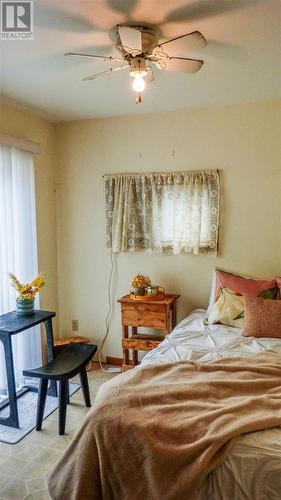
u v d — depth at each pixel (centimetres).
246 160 313
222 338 251
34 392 302
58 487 153
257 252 316
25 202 315
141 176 337
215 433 136
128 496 139
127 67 209
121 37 165
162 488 132
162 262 342
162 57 191
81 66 229
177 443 138
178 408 152
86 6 164
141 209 341
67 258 374
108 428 147
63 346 321
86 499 145
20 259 309
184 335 259
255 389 168
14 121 310
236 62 225
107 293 363
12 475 201
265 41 198
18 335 306
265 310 257
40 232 348
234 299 283
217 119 318
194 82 260
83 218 365
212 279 325
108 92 278
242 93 287
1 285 285
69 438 235
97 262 364
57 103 303
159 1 161
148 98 295
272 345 235
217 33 190
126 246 345
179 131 329
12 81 254
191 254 332
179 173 326
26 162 316
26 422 255
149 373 184
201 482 129
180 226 328
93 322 371
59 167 369
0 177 284
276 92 286
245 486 129
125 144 346
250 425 138
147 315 311
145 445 139
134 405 155
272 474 128
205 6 165
